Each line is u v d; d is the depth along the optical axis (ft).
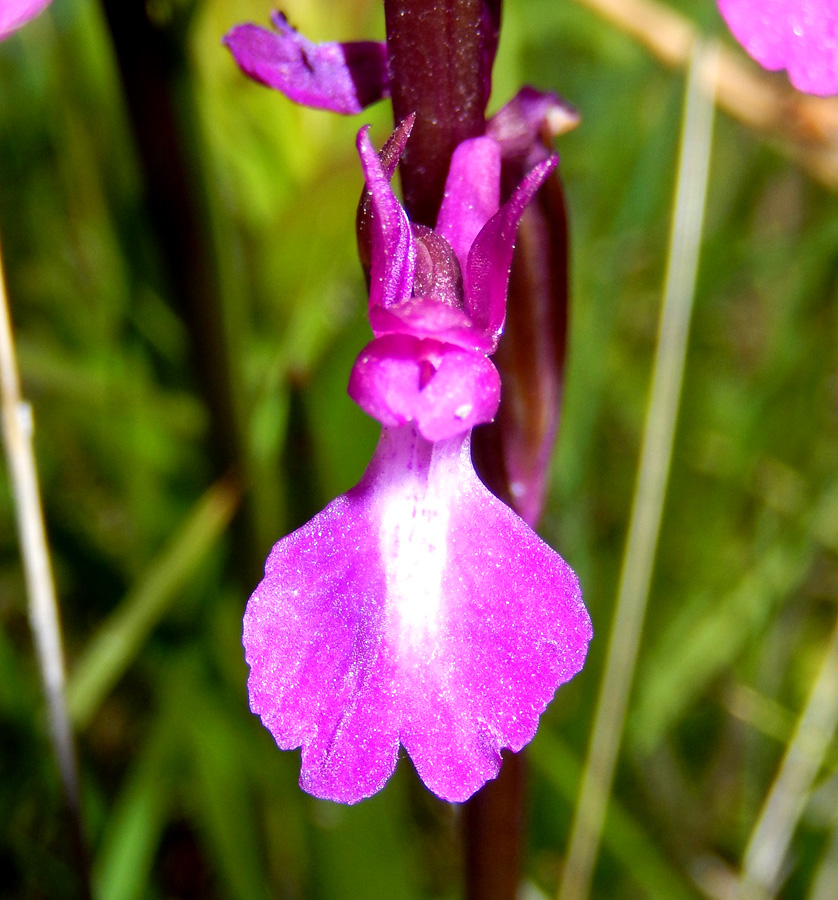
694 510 0.47
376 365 0.22
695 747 0.48
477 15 0.23
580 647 0.22
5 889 0.41
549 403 0.27
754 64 0.51
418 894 0.38
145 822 0.37
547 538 0.45
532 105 0.25
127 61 0.35
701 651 0.45
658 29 0.44
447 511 0.23
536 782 0.43
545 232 0.26
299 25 0.41
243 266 0.41
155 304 0.43
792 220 0.58
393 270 0.22
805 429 0.46
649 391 0.48
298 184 0.43
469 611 0.22
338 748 0.21
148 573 0.39
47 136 0.50
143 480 0.45
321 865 0.38
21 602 0.49
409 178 0.24
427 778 0.21
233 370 0.39
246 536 0.41
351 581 0.22
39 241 0.50
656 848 0.44
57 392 0.45
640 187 0.43
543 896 0.42
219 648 0.42
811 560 0.47
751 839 0.42
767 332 0.53
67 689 0.37
